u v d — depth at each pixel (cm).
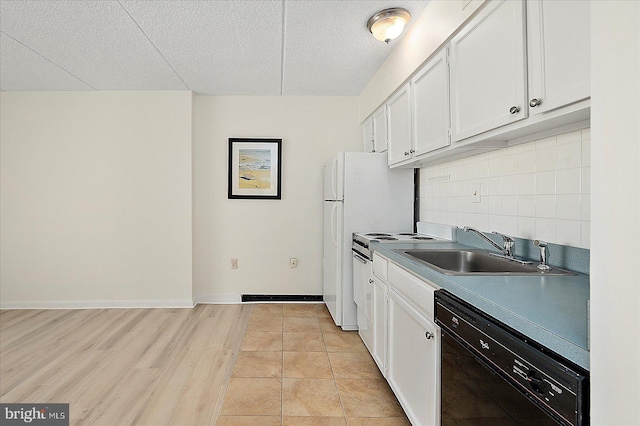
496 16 141
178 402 192
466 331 111
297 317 335
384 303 204
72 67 299
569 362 72
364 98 359
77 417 177
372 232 302
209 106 376
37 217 355
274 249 384
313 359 246
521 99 127
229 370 229
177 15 220
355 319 302
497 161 193
